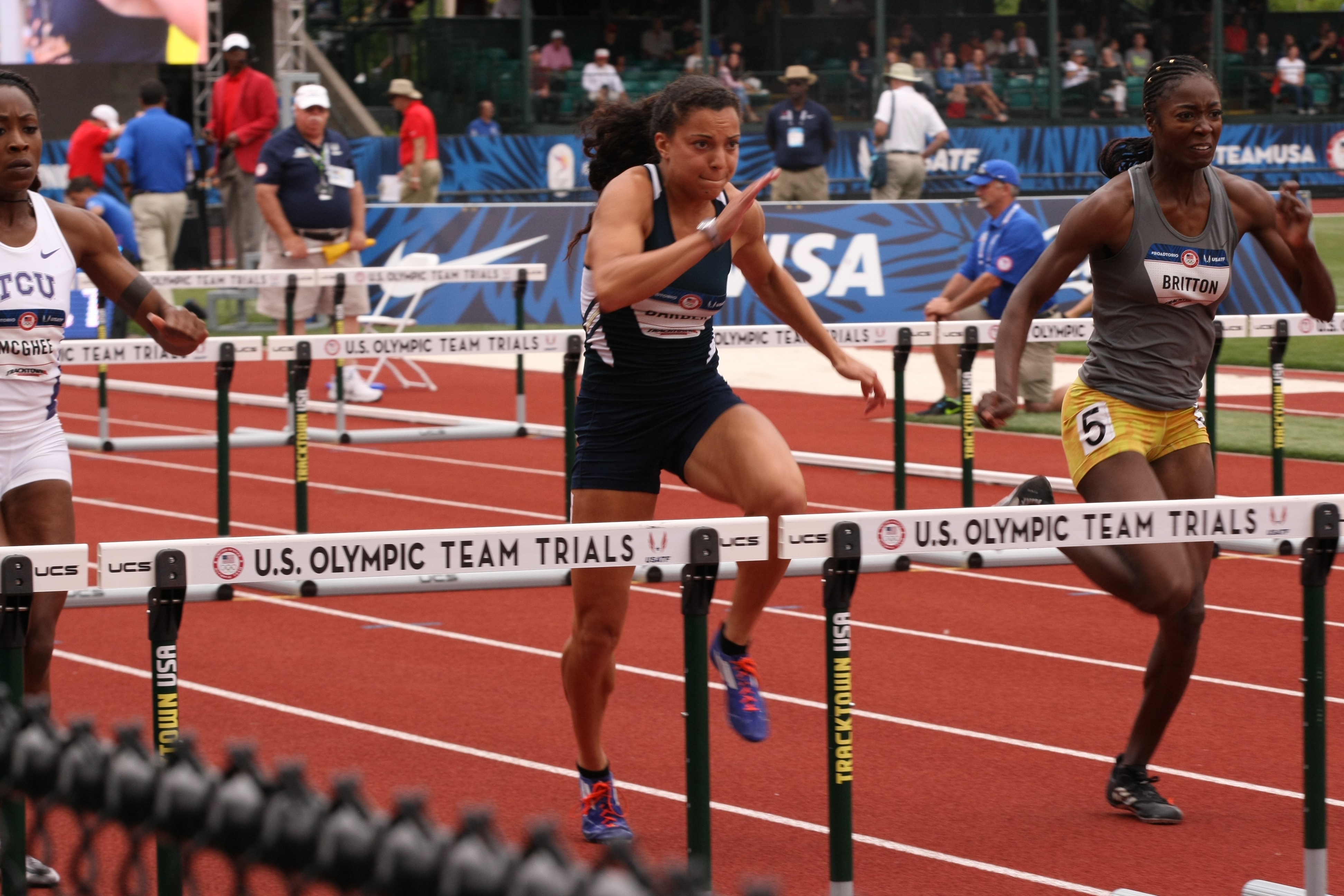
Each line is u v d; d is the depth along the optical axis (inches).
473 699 738.2
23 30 2470.5
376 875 207.2
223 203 2169.0
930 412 1513.3
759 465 493.0
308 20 3129.9
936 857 547.5
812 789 619.8
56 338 507.2
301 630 868.0
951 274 1969.7
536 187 2896.2
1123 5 3277.6
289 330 1218.6
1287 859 542.9
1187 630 551.2
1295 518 420.8
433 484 1278.3
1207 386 944.3
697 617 386.9
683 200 500.7
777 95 3112.7
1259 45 3348.9
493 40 3100.4
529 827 194.7
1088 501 559.8
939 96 3134.8
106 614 900.0
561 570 555.5
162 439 1249.4
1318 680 437.4
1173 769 642.8
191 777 236.5
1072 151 3171.8
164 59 2519.7
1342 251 2723.9
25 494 503.2
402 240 1969.7
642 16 3191.4
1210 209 546.0
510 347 890.1
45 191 2783.0
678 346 505.7
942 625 874.8
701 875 197.6
